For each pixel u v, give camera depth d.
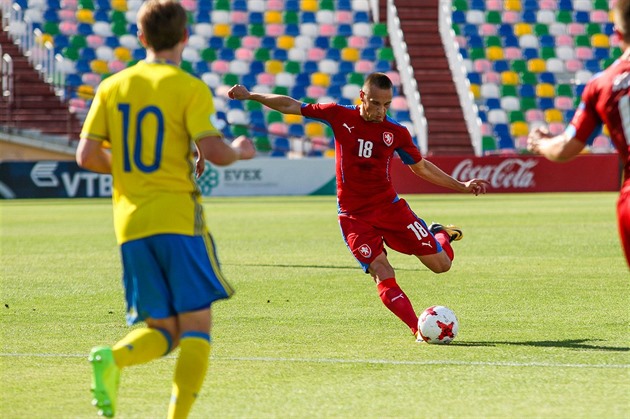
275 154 100.88
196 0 113.25
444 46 109.44
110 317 24.06
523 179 94.06
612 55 110.00
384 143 21.44
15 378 17.03
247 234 50.62
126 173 13.49
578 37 110.81
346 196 21.75
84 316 24.23
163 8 13.67
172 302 13.39
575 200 81.19
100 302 26.83
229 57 109.06
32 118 97.12
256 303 26.36
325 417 14.23
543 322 22.83
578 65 108.75
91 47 106.06
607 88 13.62
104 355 12.21
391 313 24.50
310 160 93.69
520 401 15.05
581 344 19.86
